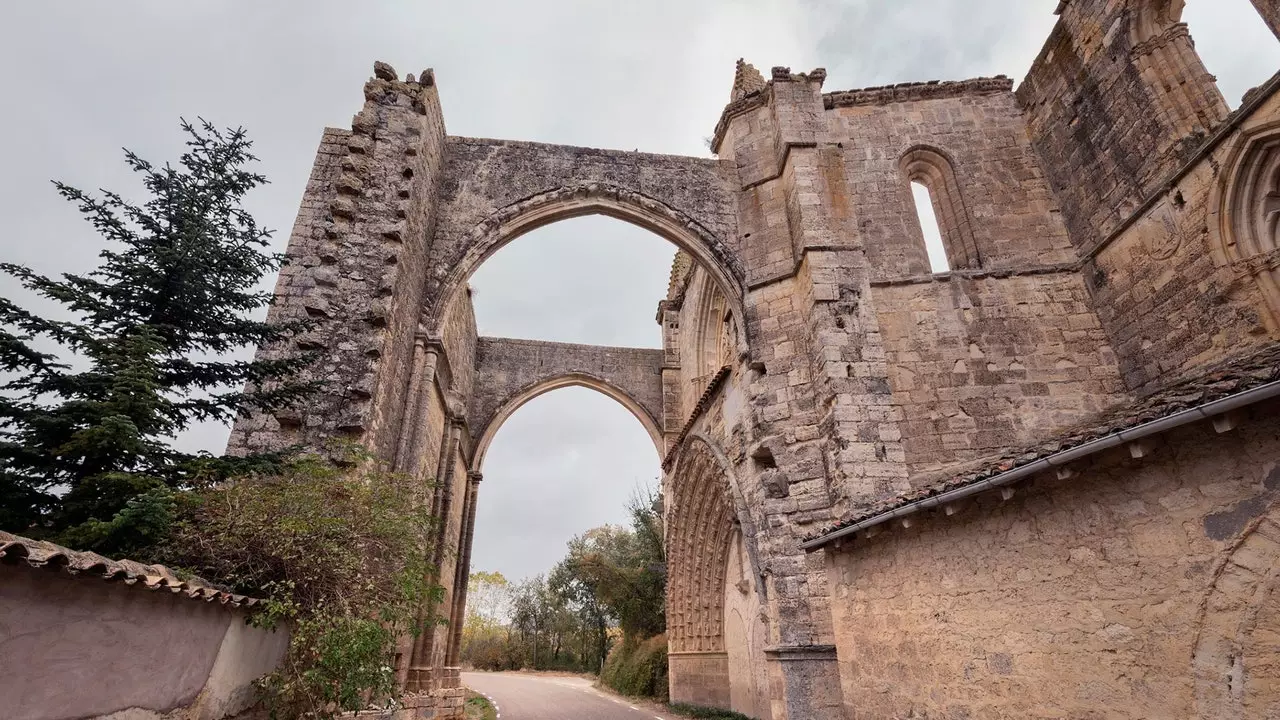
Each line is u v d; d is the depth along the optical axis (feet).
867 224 46.78
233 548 22.06
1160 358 36.14
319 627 21.91
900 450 37.04
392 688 25.68
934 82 50.57
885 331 42.68
